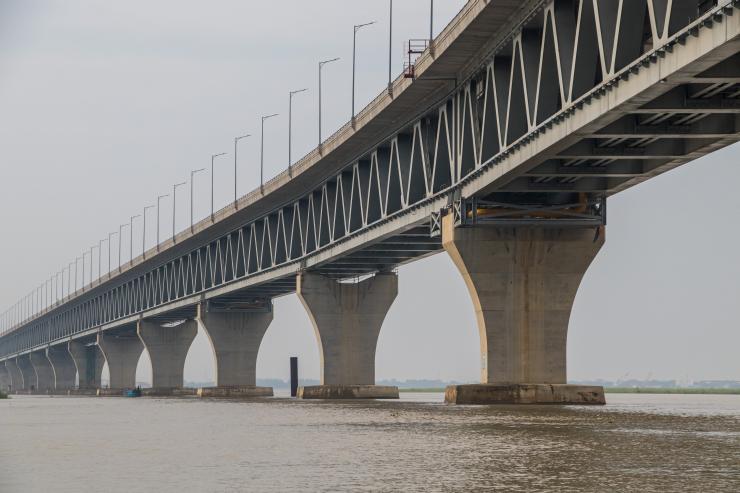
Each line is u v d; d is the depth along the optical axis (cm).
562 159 10306
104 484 4762
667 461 5419
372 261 17462
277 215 19662
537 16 9481
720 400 18538
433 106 12481
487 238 11788
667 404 15138
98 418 11738
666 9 7106
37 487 4684
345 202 15875
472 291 11888
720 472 4950
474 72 11150
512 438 6944
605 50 7962
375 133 14038
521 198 11831
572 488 4412
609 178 11219
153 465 5594
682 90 8112
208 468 5384
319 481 4738
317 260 17138
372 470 5141
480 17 9912
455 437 7106
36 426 9925
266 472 5147
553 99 9375
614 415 9831
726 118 8925
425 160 12825
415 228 14175
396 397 18162
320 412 11950
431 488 4450
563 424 8356
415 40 11856
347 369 18062
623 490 4338
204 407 15350
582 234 11888
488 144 10856
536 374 11844
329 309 18038
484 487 4469
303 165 16438
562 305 11875
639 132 8888
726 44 6538
